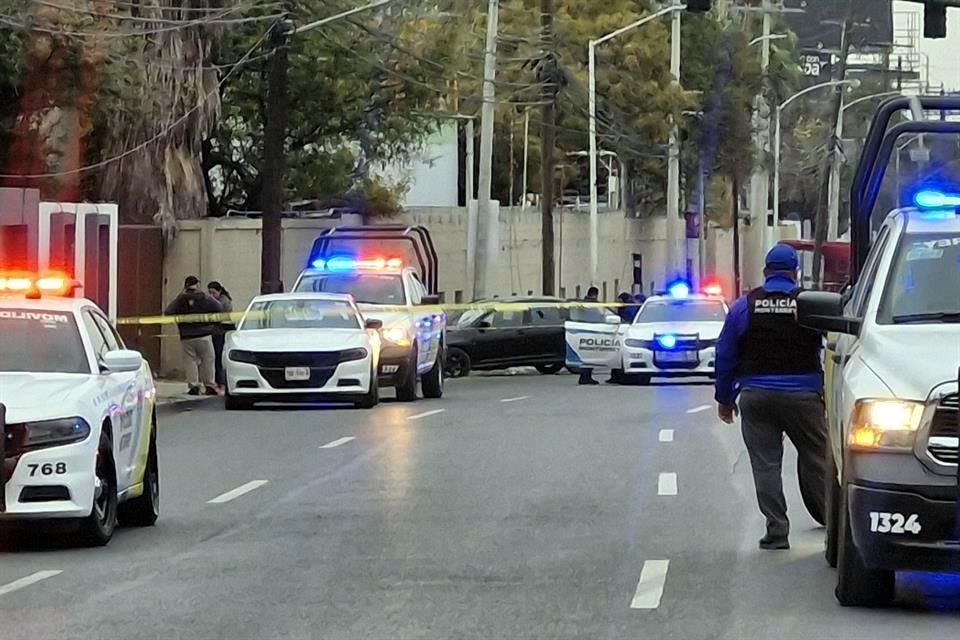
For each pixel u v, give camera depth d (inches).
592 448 1341.0
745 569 776.3
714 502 1015.6
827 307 706.8
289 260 2842.0
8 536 895.7
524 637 628.4
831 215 5836.6
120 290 2340.1
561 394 2058.3
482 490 1080.8
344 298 1859.0
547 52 3309.5
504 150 5236.2
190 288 2043.6
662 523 927.7
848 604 679.7
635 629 641.0
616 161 5413.4
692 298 2342.5
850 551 667.4
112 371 877.8
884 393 626.2
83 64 1923.0
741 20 5128.0
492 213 3181.6
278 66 2191.2
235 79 3061.0
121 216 2369.6
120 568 795.4
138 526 942.4
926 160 1097.4
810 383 830.5
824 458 843.4
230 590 735.1
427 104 3388.3
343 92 3088.1
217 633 642.8
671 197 4047.7
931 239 719.1
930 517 612.7
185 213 2465.6
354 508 1005.8
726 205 5748.0
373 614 676.7
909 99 853.8
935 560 615.8
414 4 3297.2
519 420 1616.6
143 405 941.2
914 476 614.5
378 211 3479.3
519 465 1221.7
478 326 2711.6
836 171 5861.2
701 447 1346.0
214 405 1876.2
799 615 665.0
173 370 2431.1
